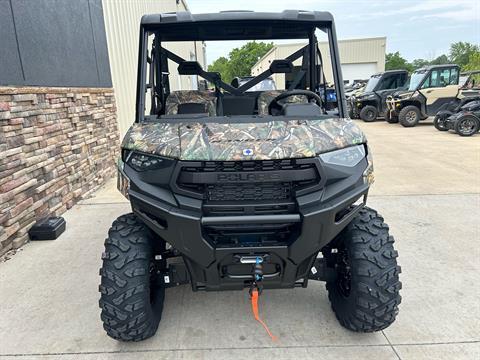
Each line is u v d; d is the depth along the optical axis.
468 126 11.62
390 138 11.80
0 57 4.18
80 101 6.12
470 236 4.32
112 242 2.53
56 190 5.21
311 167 2.28
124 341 2.67
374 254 2.49
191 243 2.25
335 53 2.97
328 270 2.74
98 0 7.12
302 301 3.17
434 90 14.40
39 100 4.87
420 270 3.59
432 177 6.87
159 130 2.58
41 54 5.02
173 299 3.24
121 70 8.65
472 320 2.87
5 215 4.08
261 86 3.88
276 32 3.29
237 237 2.35
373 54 32.28
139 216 2.37
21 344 2.71
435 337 2.70
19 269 3.78
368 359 2.50
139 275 2.45
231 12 2.96
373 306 2.47
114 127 7.76
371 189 6.18
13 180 4.24
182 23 2.93
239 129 2.50
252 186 2.29
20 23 4.57
